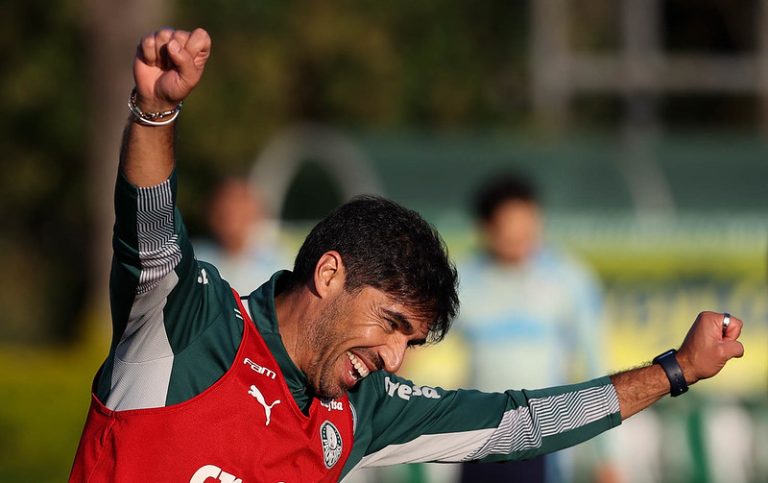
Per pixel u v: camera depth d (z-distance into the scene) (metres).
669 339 34.22
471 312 23.23
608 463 24.20
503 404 14.32
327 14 67.31
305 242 12.68
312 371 12.55
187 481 12.01
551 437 14.26
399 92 70.50
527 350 23.11
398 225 12.34
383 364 12.39
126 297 11.89
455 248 33.97
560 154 45.12
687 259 34.75
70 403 35.09
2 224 71.06
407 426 13.95
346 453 13.31
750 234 37.19
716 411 30.66
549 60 68.69
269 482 12.34
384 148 43.81
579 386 14.47
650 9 68.19
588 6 78.50
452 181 43.78
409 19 72.94
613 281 34.47
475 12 75.88
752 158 46.41
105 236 51.81
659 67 67.69
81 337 47.09
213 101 62.53
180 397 12.08
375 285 12.17
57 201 67.25
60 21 63.84
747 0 76.06
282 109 66.44
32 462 34.41
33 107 64.69
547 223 38.75
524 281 23.23
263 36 65.81
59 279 72.12
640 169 45.72
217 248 25.25
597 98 78.31
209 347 12.23
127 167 11.32
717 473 30.47
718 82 67.81
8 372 35.75
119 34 50.06
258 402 12.29
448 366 29.58
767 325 34.12
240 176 25.28
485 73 75.62
